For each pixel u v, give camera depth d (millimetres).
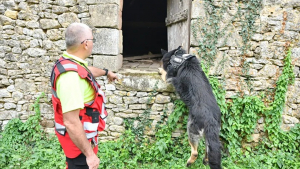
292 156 3135
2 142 3297
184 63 2771
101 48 3250
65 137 1720
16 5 3223
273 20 3078
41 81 3389
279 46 3115
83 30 1671
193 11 3104
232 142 3215
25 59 3338
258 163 3066
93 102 1743
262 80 3189
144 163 3168
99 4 3164
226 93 3230
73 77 1562
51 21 3250
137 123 3359
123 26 7246
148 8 7805
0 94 3391
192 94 2596
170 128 3287
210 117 2449
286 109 3244
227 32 3125
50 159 2953
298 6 3033
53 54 3324
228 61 3178
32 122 3414
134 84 3279
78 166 1754
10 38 3291
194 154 2748
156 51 7547
